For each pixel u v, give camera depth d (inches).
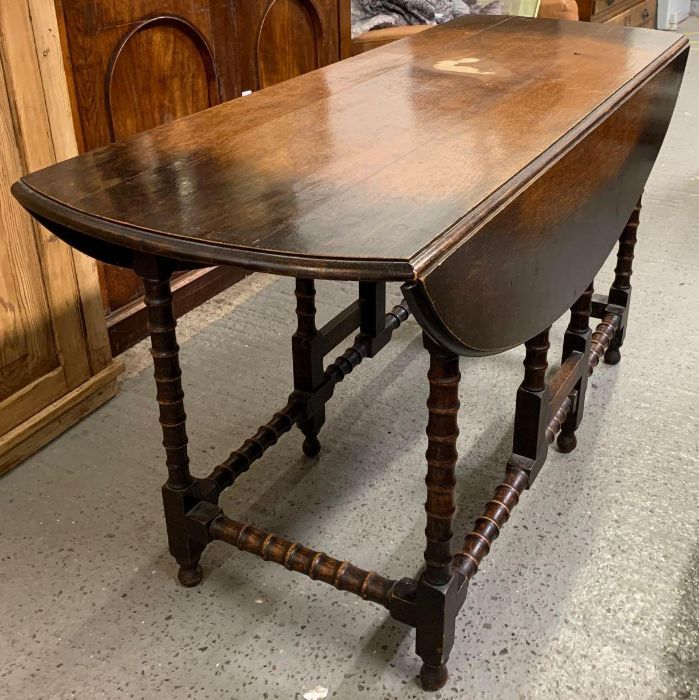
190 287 111.8
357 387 96.1
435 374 52.4
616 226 75.9
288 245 45.4
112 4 89.9
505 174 54.3
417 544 73.8
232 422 90.3
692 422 88.2
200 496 67.7
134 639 65.4
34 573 71.6
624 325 96.0
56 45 78.0
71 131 81.6
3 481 82.4
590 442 85.5
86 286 87.7
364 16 151.1
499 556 71.8
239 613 67.5
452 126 63.6
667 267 120.3
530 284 57.8
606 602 67.3
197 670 62.7
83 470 83.8
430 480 55.2
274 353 103.0
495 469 82.6
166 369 62.1
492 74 77.3
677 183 149.2
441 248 45.3
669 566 70.6
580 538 73.6
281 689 61.2
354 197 51.5
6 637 65.7
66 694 61.0
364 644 64.5
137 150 60.9
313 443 84.3
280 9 115.0
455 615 60.2
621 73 76.3
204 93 106.3
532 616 66.1
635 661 62.4
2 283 78.4
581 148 63.0
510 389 94.7
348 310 84.5
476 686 60.8
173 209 50.8
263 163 57.6
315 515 77.5
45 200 53.4
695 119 180.7
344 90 73.8
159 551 73.9
